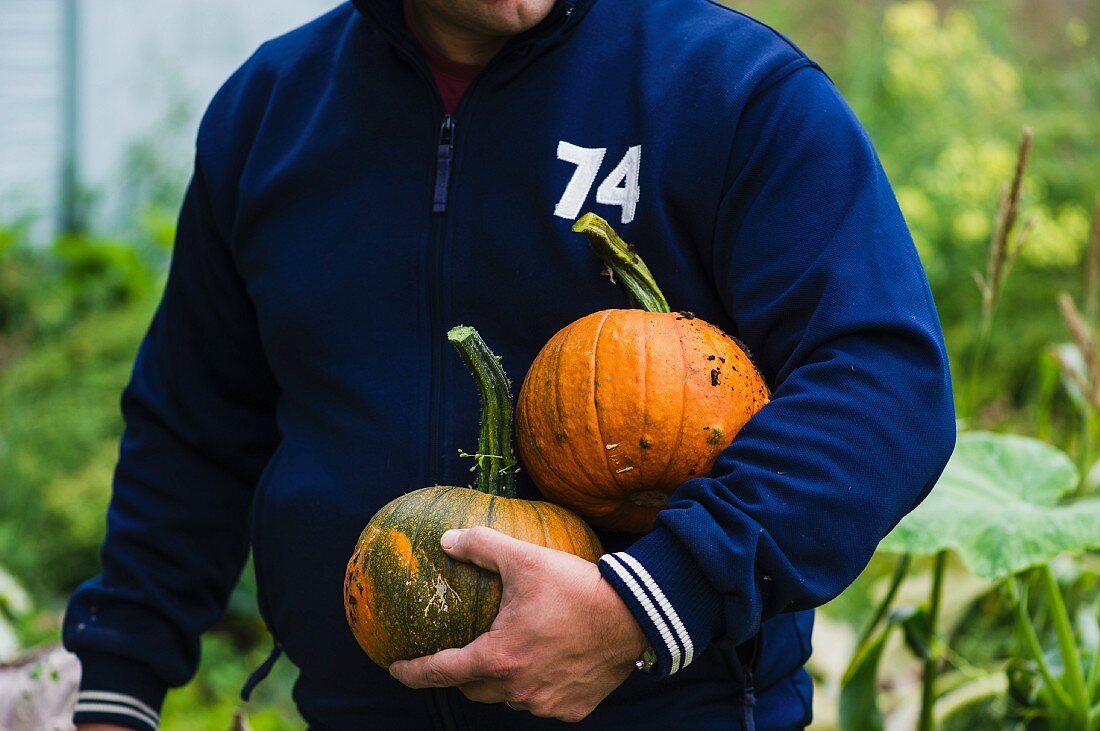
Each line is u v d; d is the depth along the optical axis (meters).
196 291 1.88
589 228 1.44
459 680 1.30
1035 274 4.90
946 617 2.61
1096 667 2.00
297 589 1.64
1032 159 5.31
